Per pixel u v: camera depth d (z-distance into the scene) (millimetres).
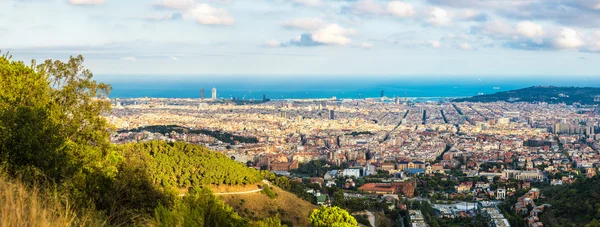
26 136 35375
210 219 31953
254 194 91938
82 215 28891
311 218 74875
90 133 48156
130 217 34000
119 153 56875
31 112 37625
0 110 37156
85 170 38531
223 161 96688
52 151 36219
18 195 25516
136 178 38906
